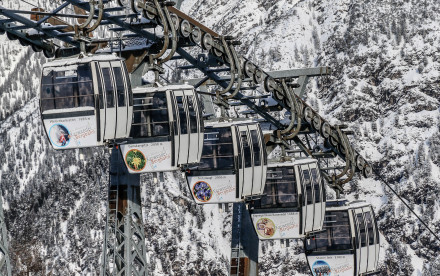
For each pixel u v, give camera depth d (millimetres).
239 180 67812
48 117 53844
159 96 58594
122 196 63250
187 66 70250
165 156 58562
